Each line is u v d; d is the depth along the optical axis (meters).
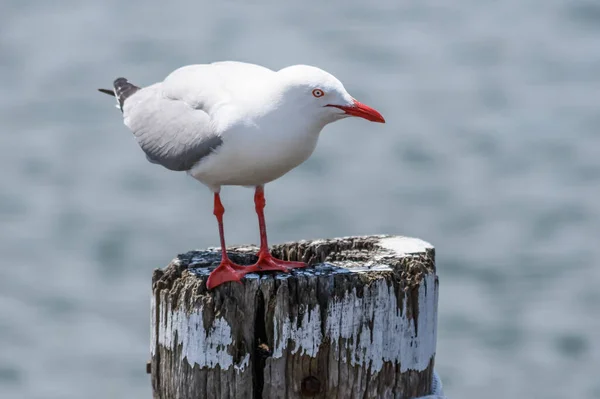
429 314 6.43
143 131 7.56
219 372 6.23
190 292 6.33
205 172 7.13
